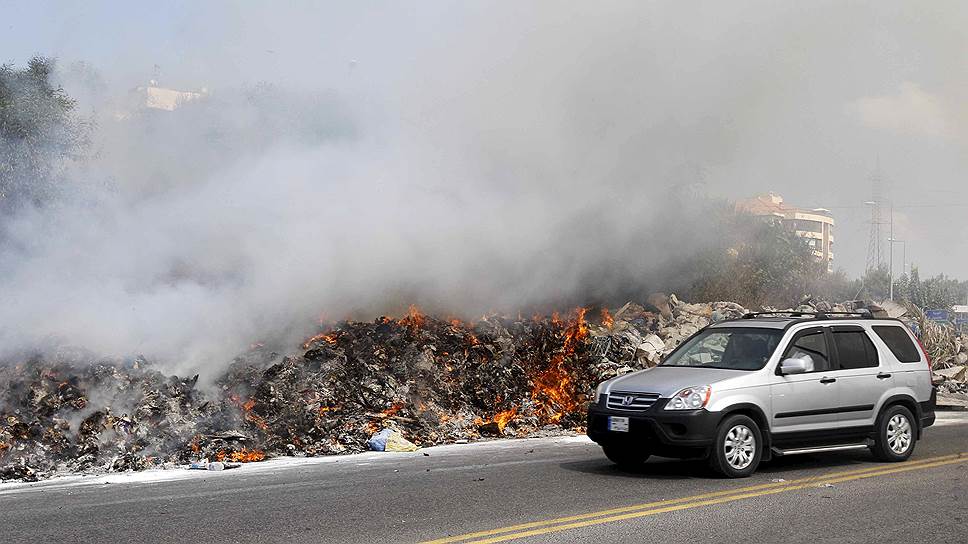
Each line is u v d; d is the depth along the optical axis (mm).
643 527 7293
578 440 13273
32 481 10023
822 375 10352
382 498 8578
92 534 7145
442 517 7707
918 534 7078
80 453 11156
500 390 15383
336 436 12703
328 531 7199
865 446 10711
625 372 16672
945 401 18156
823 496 8609
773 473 10031
